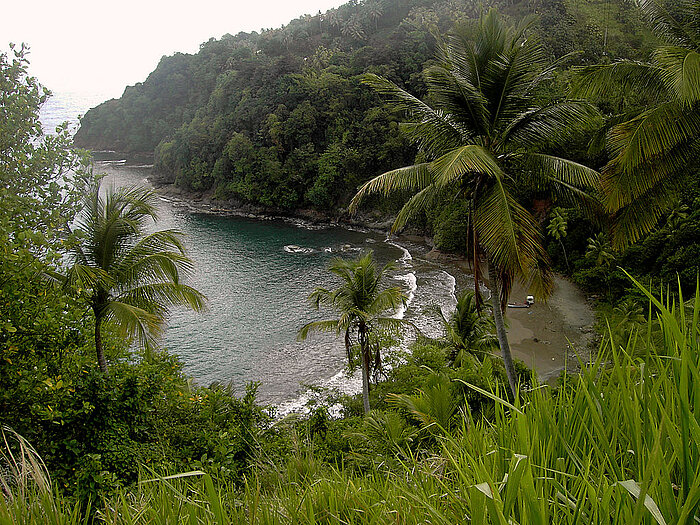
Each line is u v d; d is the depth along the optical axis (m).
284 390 25.91
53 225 9.35
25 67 9.63
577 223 38.38
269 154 63.97
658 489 1.15
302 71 70.38
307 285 39.97
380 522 1.68
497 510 1.09
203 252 48.97
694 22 10.97
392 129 58.78
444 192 12.33
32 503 1.88
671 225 29.84
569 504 1.27
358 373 27.03
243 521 1.86
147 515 1.89
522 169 11.77
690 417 1.12
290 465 3.19
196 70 97.00
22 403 7.81
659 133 9.38
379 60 64.75
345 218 59.69
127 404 8.72
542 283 11.65
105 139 108.75
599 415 1.58
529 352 27.78
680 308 1.45
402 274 42.62
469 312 22.08
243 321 33.84
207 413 10.82
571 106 10.97
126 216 11.66
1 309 7.75
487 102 10.96
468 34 10.84
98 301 11.60
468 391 10.04
